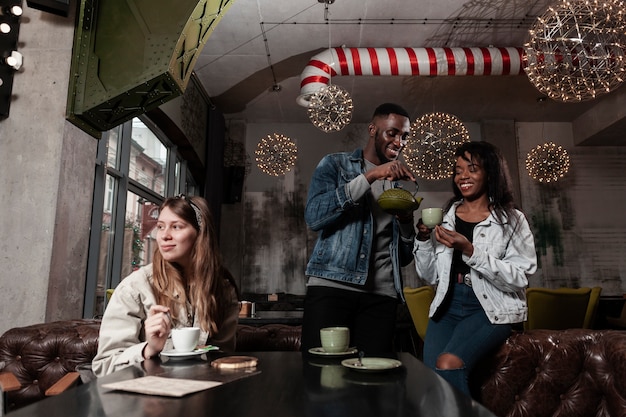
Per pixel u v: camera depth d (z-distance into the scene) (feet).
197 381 2.88
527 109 29.37
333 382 2.93
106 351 4.27
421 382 2.95
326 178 6.45
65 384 4.33
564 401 5.51
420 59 20.92
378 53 20.94
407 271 28.94
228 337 5.16
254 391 2.66
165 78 10.80
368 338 5.85
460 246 5.36
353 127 31.58
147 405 2.31
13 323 9.62
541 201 30.30
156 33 10.75
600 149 31.07
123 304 4.49
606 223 30.09
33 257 9.85
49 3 10.02
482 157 6.08
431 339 5.89
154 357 3.92
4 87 10.25
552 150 26.40
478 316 5.49
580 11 12.84
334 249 5.93
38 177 10.17
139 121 19.71
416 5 19.26
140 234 19.80
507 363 5.68
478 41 21.84
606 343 5.40
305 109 29.45
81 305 11.00
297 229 30.45
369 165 6.77
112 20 10.91
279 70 24.36
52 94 10.53
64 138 10.42
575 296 10.48
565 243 29.78
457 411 2.23
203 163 27.20
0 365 6.45
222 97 27.58
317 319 5.74
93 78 10.71
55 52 10.71
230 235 29.35
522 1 18.94
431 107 28.91
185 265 4.94
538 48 13.73
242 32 20.89
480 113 29.94
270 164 27.12
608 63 13.48
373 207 6.33
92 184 11.59
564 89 14.71
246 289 29.66
